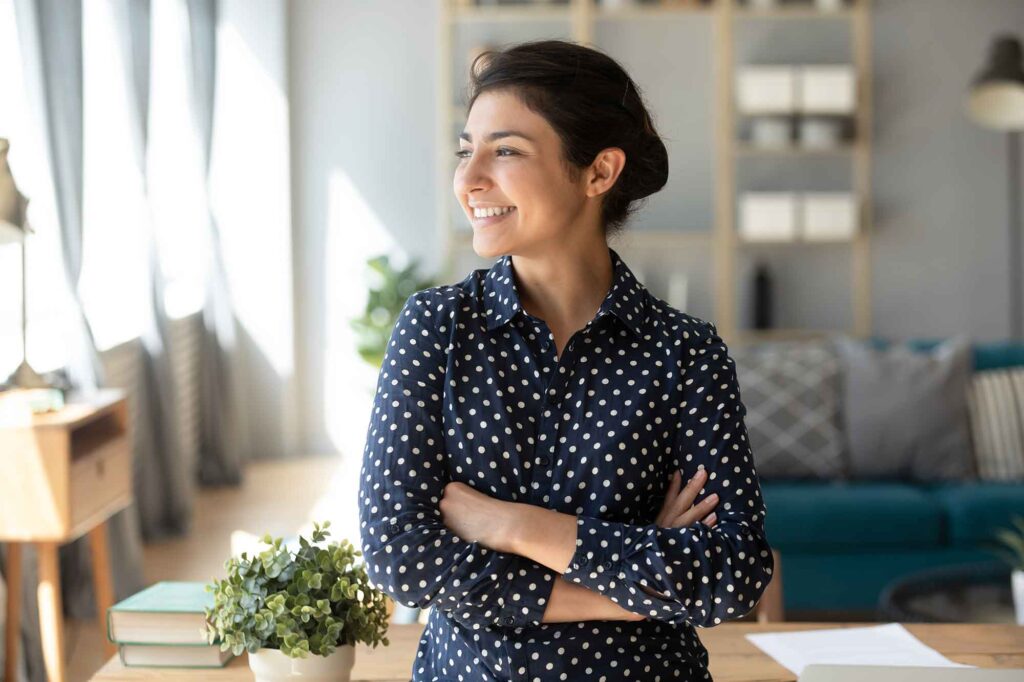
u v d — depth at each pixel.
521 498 1.29
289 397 6.70
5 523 2.94
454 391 1.30
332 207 6.78
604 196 1.36
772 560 1.29
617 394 1.31
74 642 3.69
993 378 4.50
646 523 1.32
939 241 6.40
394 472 1.28
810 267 6.47
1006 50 5.14
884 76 6.36
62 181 3.75
